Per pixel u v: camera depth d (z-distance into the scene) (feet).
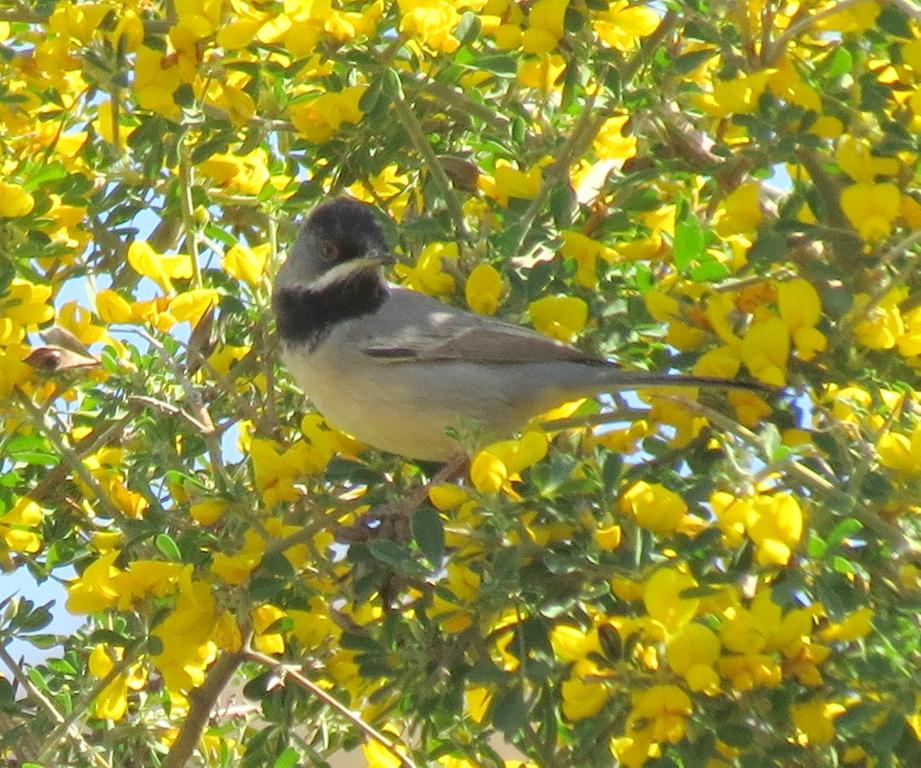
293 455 33.01
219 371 37.40
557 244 35.12
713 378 31.55
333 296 37.88
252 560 31.12
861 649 26.94
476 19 33.50
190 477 32.68
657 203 35.24
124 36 35.19
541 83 35.76
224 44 33.40
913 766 27.71
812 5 33.04
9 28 41.09
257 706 37.81
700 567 28.91
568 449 33.71
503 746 43.19
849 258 32.01
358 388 37.35
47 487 37.29
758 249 30.91
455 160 37.24
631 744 27.55
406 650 30.27
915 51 30.99
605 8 33.24
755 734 27.12
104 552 33.63
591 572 28.45
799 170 34.27
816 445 29.91
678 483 30.32
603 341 35.09
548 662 28.66
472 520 29.89
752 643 26.84
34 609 35.01
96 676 33.76
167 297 36.04
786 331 31.01
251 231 42.91
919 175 31.48
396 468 38.50
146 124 35.86
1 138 40.04
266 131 36.91
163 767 32.58
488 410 36.94
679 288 33.58
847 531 26.22
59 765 33.73
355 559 31.37
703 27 32.14
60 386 35.01
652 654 27.94
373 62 33.78
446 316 36.09
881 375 31.50
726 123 34.94
